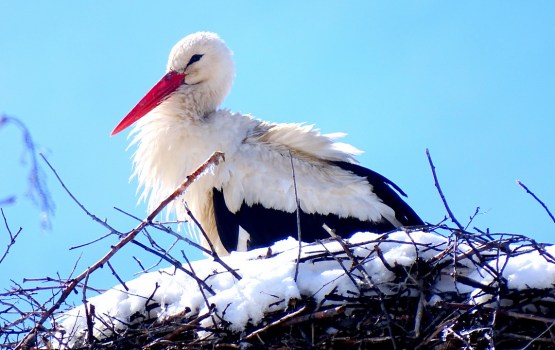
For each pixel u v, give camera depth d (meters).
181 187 9.98
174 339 9.91
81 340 10.25
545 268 9.55
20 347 9.82
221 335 9.77
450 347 9.29
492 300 9.44
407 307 9.68
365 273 9.67
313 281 9.93
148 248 9.88
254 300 9.83
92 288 10.74
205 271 10.48
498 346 9.38
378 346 9.62
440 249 10.05
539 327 9.39
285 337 9.70
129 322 10.32
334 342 9.55
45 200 6.21
